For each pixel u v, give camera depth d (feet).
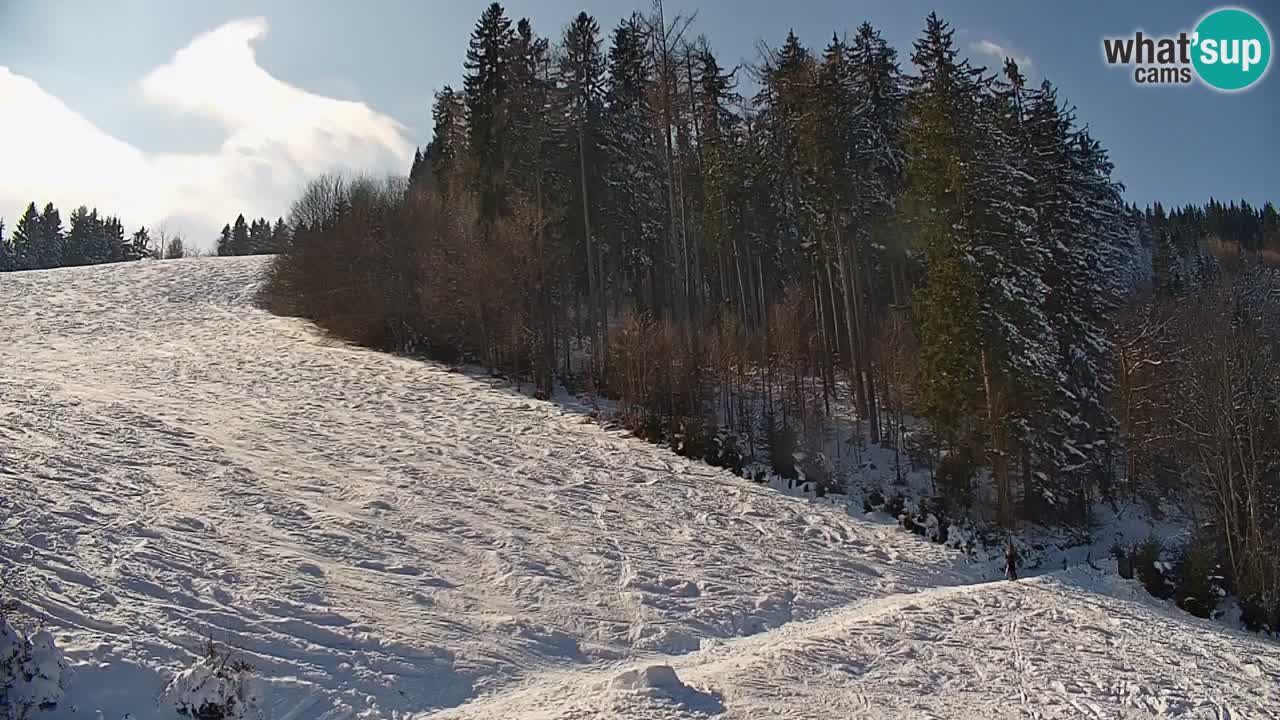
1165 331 128.36
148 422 79.46
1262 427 98.53
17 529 45.96
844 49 133.59
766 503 87.51
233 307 170.50
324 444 82.48
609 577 60.13
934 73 115.44
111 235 363.56
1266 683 51.85
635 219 146.72
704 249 162.71
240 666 34.30
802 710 39.65
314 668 38.99
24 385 90.53
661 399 109.81
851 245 125.49
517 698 40.22
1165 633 63.26
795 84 120.98
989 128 112.57
